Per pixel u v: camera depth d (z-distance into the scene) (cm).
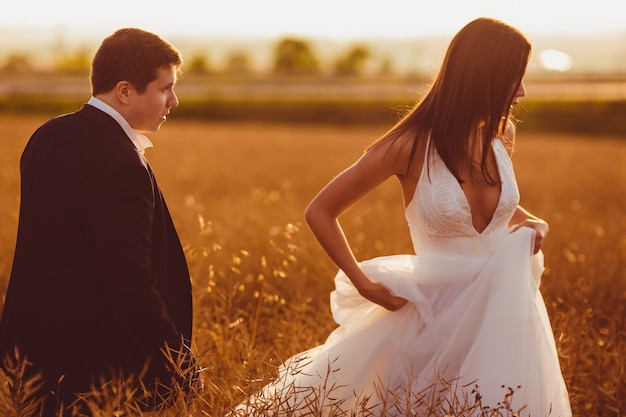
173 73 274
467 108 269
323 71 7031
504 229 289
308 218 281
